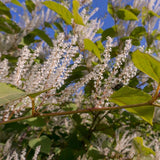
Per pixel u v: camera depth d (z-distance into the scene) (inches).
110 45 14.4
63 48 13.6
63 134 33.6
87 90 28.8
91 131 29.0
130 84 32.7
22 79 17.0
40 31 32.6
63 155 26.1
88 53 27.8
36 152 21.0
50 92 13.8
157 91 12.6
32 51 30.1
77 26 24.0
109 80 14.8
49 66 13.6
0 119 14.0
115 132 27.7
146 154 22.8
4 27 33.4
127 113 31.4
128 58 26.3
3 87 8.5
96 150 25.3
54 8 22.0
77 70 26.6
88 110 13.5
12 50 33.4
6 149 26.2
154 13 35.5
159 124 32.2
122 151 26.2
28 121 23.0
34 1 38.4
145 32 34.5
